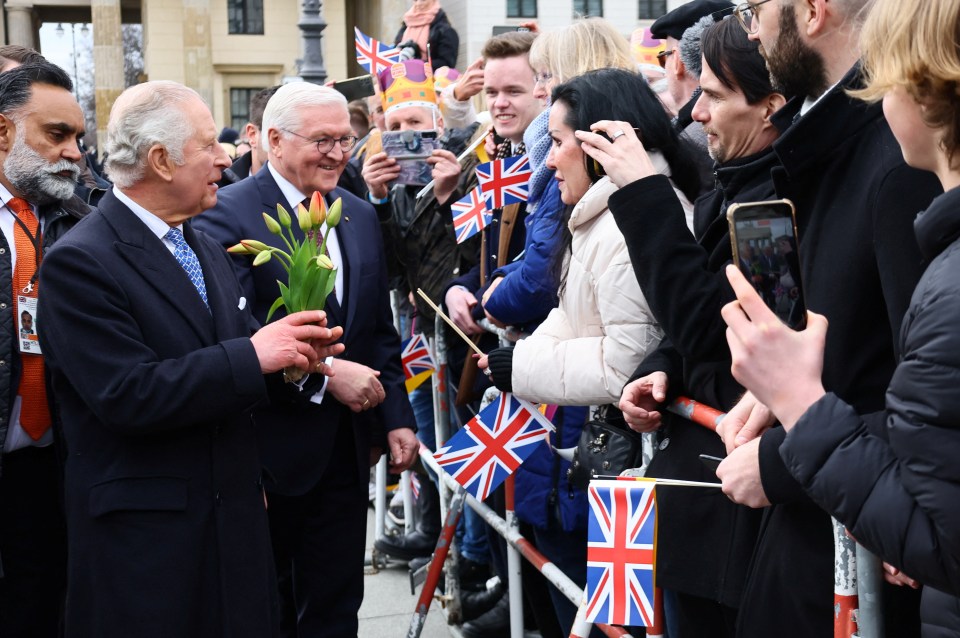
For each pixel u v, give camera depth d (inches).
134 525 103.0
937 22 55.0
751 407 84.5
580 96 113.7
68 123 125.9
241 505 108.7
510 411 128.8
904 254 70.7
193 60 1494.8
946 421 54.1
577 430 128.7
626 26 886.4
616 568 89.5
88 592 104.3
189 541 104.3
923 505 55.2
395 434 148.8
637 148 98.4
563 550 135.9
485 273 163.9
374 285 147.0
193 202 108.7
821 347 64.4
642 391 101.4
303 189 140.3
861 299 75.7
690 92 154.0
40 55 142.9
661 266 93.7
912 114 58.6
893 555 57.8
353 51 1633.9
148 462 103.8
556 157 117.2
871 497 58.8
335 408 140.3
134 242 105.8
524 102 166.2
